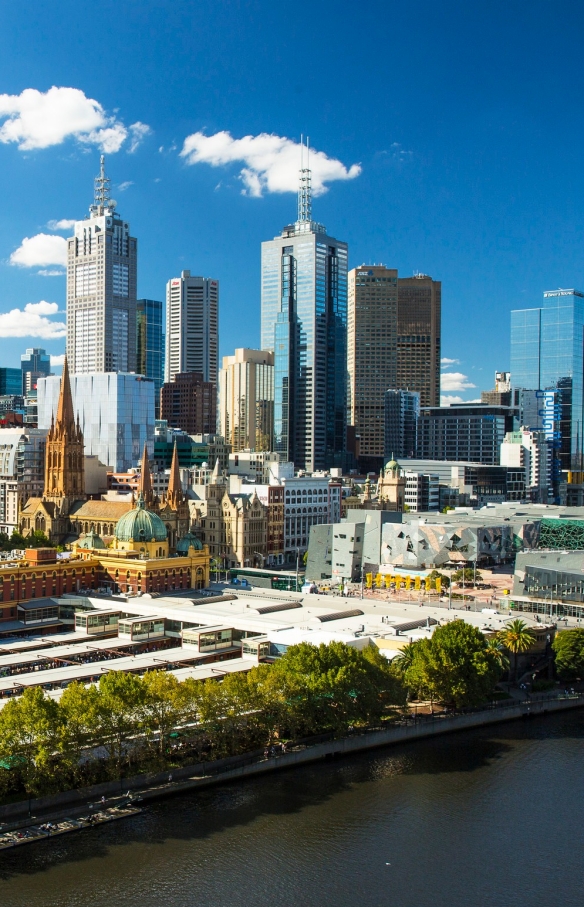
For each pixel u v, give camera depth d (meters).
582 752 178.75
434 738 186.25
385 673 182.25
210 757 164.00
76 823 142.62
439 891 129.00
